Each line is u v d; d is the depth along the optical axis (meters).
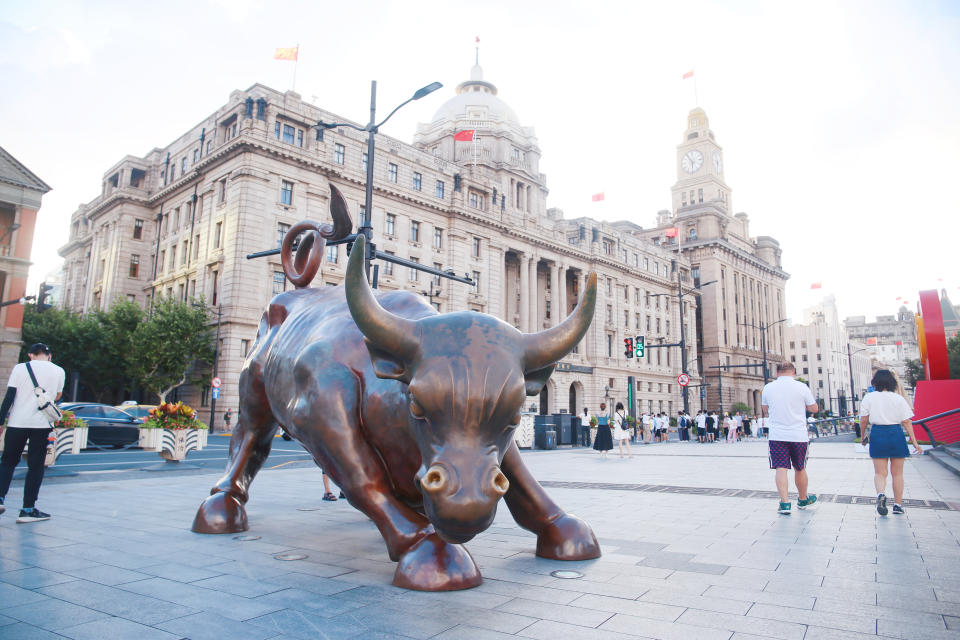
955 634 2.89
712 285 73.81
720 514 6.58
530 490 4.43
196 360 36.31
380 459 3.91
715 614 3.16
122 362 36.69
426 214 43.81
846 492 8.64
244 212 34.16
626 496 8.18
